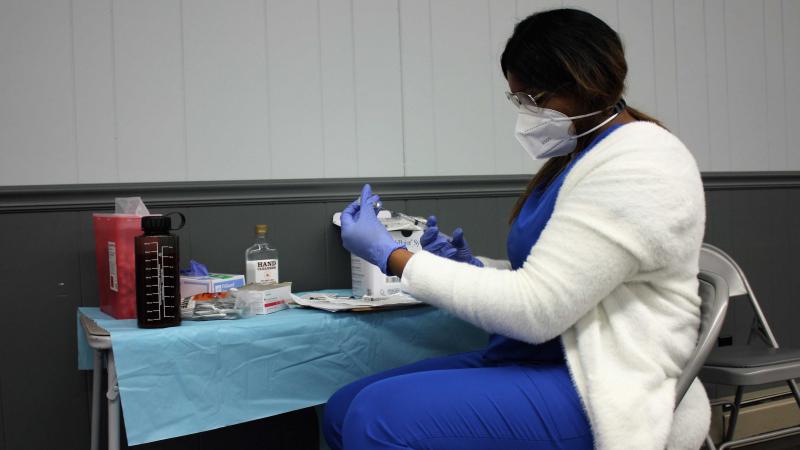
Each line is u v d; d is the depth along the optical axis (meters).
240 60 1.88
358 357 1.42
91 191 1.69
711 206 2.70
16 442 1.64
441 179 2.14
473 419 0.95
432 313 1.53
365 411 0.99
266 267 1.60
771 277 2.83
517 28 1.13
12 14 1.64
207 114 1.84
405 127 2.12
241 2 1.88
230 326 1.26
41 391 1.66
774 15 2.89
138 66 1.76
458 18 2.21
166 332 1.20
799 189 2.92
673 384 0.97
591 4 2.44
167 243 1.26
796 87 2.93
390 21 2.09
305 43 1.96
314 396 1.36
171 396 1.19
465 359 1.29
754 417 2.57
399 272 1.16
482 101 2.26
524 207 1.21
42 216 1.66
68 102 1.69
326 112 2.00
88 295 1.71
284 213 1.91
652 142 0.97
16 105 1.64
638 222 0.91
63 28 1.69
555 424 0.95
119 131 1.75
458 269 1.04
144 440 1.16
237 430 1.86
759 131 2.85
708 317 1.04
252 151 1.90
